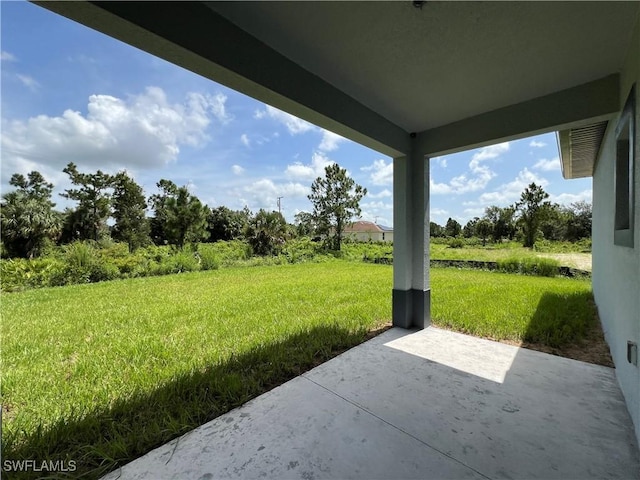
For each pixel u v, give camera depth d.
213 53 1.58
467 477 1.37
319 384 2.27
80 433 1.70
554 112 2.48
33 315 4.54
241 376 2.39
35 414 1.90
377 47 1.91
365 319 3.98
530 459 1.47
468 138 3.06
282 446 1.59
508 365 2.57
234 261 12.79
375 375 2.41
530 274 8.69
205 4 1.54
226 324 3.91
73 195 15.98
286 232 15.91
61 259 8.99
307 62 2.08
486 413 1.87
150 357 2.82
